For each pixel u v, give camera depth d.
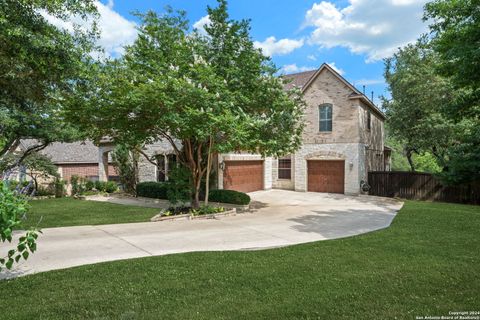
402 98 21.22
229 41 11.38
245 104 11.52
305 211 12.72
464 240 7.52
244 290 4.59
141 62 10.70
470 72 9.46
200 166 12.36
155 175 19.25
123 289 4.58
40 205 14.80
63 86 9.29
